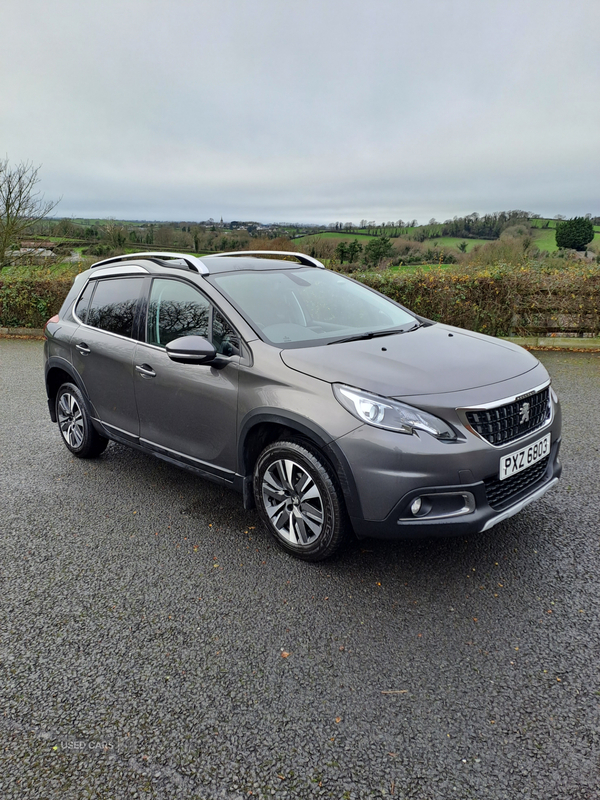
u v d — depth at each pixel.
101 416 4.36
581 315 9.48
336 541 2.89
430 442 2.57
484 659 2.33
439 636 2.47
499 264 10.16
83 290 4.70
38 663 2.39
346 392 2.74
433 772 1.83
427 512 2.64
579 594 2.73
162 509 3.84
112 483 4.31
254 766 1.87
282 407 2.90
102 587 2.93
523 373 3.03
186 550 3.29
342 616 2.63
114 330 4.16
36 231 16.67
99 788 1.81
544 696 2.12
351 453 2.67
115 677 2.29
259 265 4.07
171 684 2.24
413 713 2.06
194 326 3.53
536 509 3.62
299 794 1.77
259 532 3.49
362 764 1.87
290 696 2.16
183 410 3.53
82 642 2.52
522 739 1.93
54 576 3.05
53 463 4.77
